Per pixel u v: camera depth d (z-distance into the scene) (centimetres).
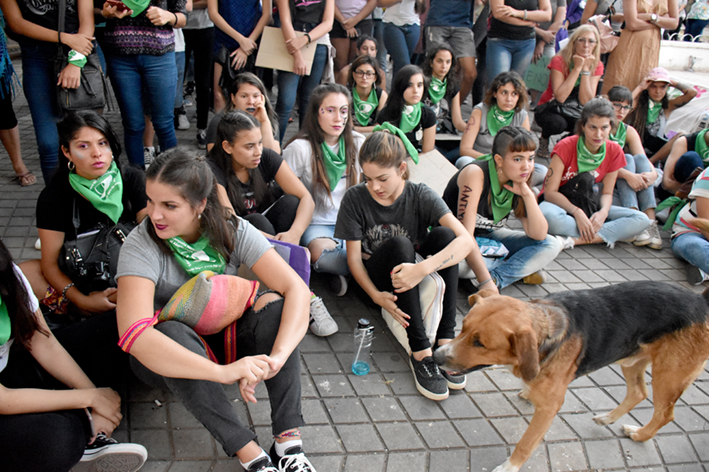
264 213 346
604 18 718
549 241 368
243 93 376
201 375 188
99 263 255
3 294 182
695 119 576
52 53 375
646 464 245
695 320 228
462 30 661
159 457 225
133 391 260
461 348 218
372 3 632
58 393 196
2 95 392
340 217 299
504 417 266
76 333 225
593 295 236
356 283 344
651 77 576
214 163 320
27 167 510
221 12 537
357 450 238
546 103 623
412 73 447
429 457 238
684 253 426
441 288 273
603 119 417
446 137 558
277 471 205
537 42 706
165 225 198
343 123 355
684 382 233
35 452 180
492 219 370
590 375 304
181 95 636
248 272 244
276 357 203
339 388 275
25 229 399
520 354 199
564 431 259
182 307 203
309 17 528
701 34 898
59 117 397
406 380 286
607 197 455
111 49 401
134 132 436
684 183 461
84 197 256
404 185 301
